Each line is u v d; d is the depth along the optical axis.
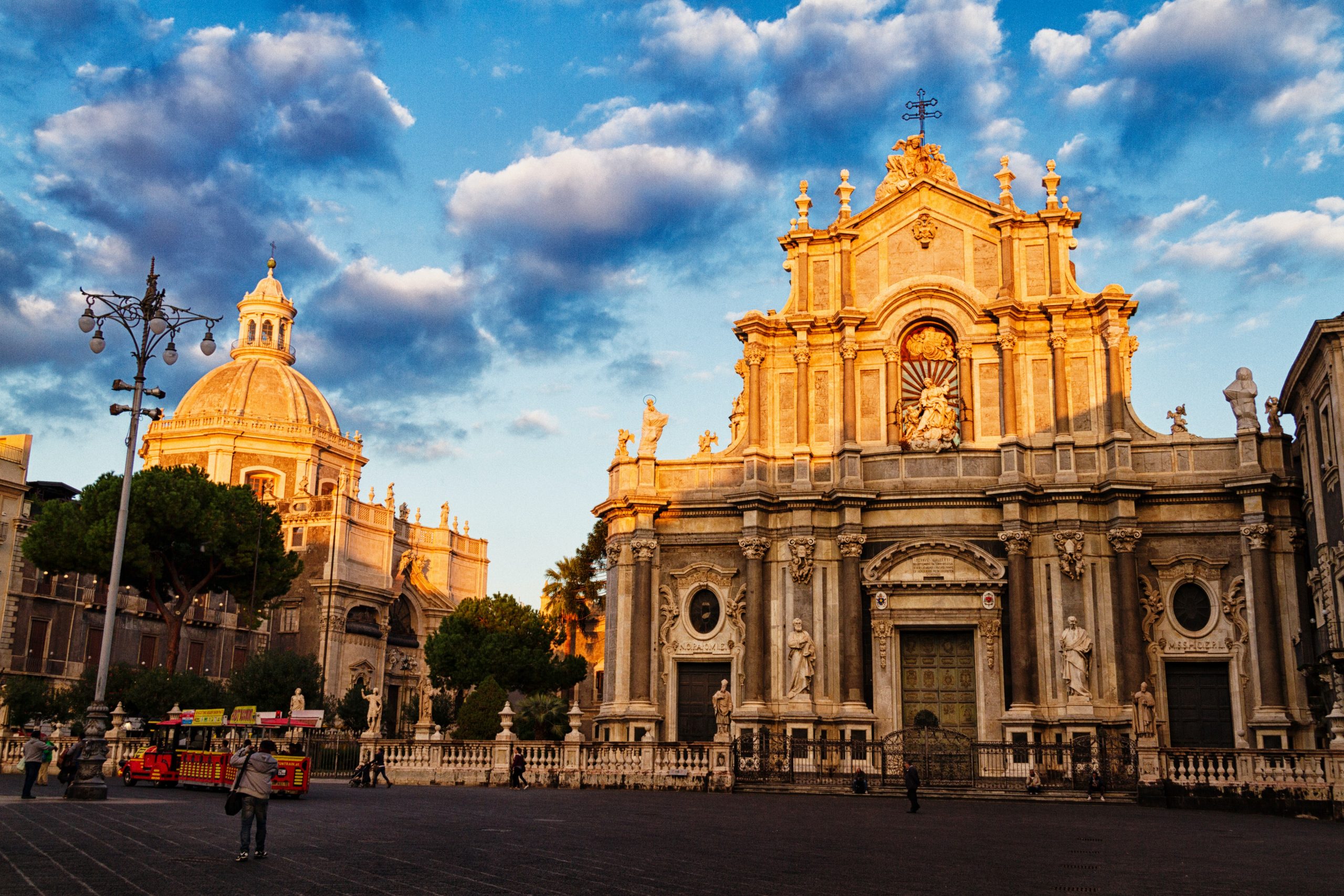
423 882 15.26
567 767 40.53
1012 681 43.84
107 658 30.05
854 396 47.66
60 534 58.25
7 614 65.31
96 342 30.52
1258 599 42.59
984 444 46.69
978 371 47.41
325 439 93.62
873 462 47.22
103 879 14.99
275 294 100.19
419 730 44.25
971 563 45.28
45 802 28.30
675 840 21.84
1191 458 44.59
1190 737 43.09
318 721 37.00
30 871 15.49
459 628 77.25
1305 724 41.53
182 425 90.44
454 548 97.06
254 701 64.62
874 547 46.56
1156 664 43.66
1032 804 36.41
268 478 90.88
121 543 30.55
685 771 39.47
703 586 47.97
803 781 41.09
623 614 48.59
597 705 88.50
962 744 43.34
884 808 33.09
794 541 46.69
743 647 46.78
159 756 37.34
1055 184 47.78
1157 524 44.62
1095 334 46.25
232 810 17.38
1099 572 44.44
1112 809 33.91
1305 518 43.16
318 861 17.38
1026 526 45.06
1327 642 39.22
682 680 47.75
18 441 67.06
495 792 37.06
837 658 45.78
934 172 49.62
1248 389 44.47
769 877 16.70
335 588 82.25
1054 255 47.16
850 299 48.91
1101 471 45.12
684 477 49.47
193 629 78.56
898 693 45.25
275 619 83.56
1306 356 39.34
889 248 49.06
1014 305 46.31
